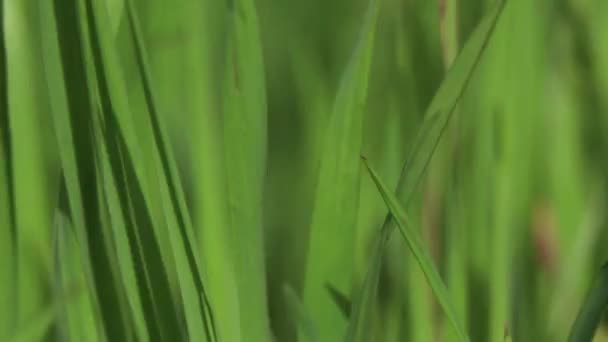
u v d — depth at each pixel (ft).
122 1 1.11
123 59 1.08
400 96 1.14
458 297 1.11
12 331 1.12
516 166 1.15
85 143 1.03
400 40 1.15
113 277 1.06
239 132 1.03
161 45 1.12
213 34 1.13
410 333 1.12
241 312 1.03
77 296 1.07
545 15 1.17
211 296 1.06
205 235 1.09
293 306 1.05
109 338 1.07
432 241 1.14
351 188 1.05
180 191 1.00
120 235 1.02
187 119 1.12
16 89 1.14
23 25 1.14
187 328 1.06
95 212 1.05
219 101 1.11
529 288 1.18
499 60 1.13
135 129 1.05
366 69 1.03
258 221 1.03
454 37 1.13
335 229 1.06
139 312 1.03
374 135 1.16
